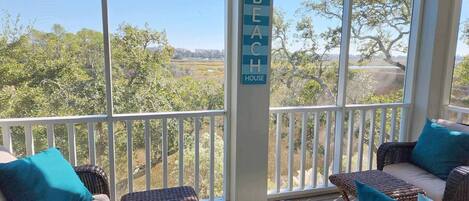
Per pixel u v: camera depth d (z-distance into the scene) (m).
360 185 1.33
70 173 1.93
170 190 2.17
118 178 2.66
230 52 2.61
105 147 2.57
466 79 3.24
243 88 2.53
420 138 2.70
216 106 2.75
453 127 2.60
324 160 3.12
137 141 2.67
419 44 3.21
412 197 2.11
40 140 2.46
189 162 2.83
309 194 3.09
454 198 2.08
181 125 2.62
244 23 2.43
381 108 3.19
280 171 2.98
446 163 2.40
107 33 2.35
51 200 1.74
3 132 2.24
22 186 1.71
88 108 2.46
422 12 3.17
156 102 2.61
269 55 2.54
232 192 2.74
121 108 2.53
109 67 2.38
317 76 3.01
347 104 3.12
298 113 3.03
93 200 1.99
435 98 3.21
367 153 3.31
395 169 2.61
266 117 2.63
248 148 2.63
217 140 2.85
